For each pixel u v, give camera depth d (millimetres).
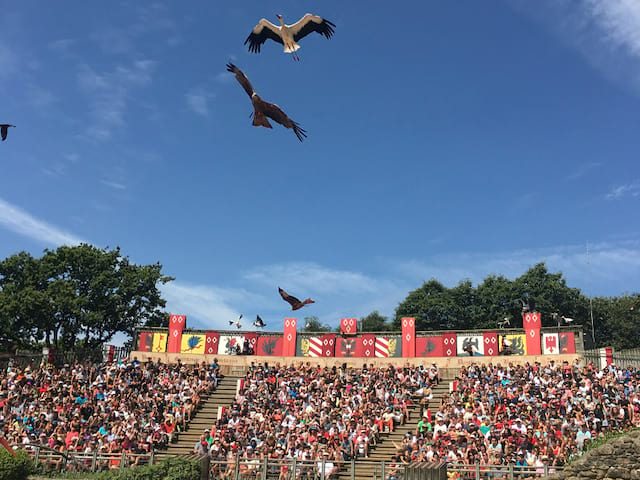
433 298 76125
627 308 75188
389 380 41812
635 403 34312
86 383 44656
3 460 23234
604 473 20688
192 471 20375
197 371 46531
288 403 39688
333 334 49656
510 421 32156
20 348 59000
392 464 27609
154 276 67125
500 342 45844
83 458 29109
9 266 62250
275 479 28641
